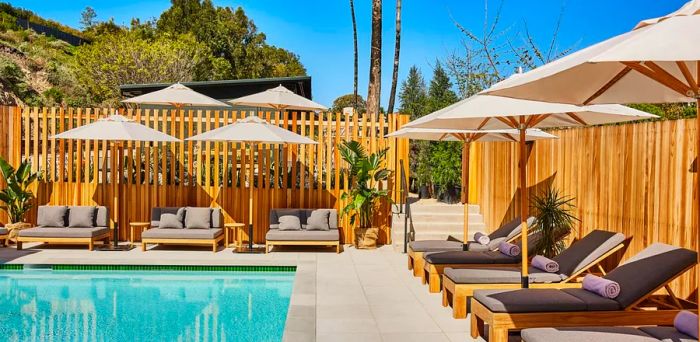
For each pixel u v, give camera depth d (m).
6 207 11.82
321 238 11.16
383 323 6.29
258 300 8.06
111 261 9.94
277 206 12.41
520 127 6.48
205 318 7.10
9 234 11.46
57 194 12.32
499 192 11.37
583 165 8.09
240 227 12.17
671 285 6.20
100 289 8.66
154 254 10.73
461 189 13.66
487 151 12.17
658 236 6.35
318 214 11.58
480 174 12.73
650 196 6.50
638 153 6.76
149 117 12.52
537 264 6.89
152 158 12.94
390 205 12.52
